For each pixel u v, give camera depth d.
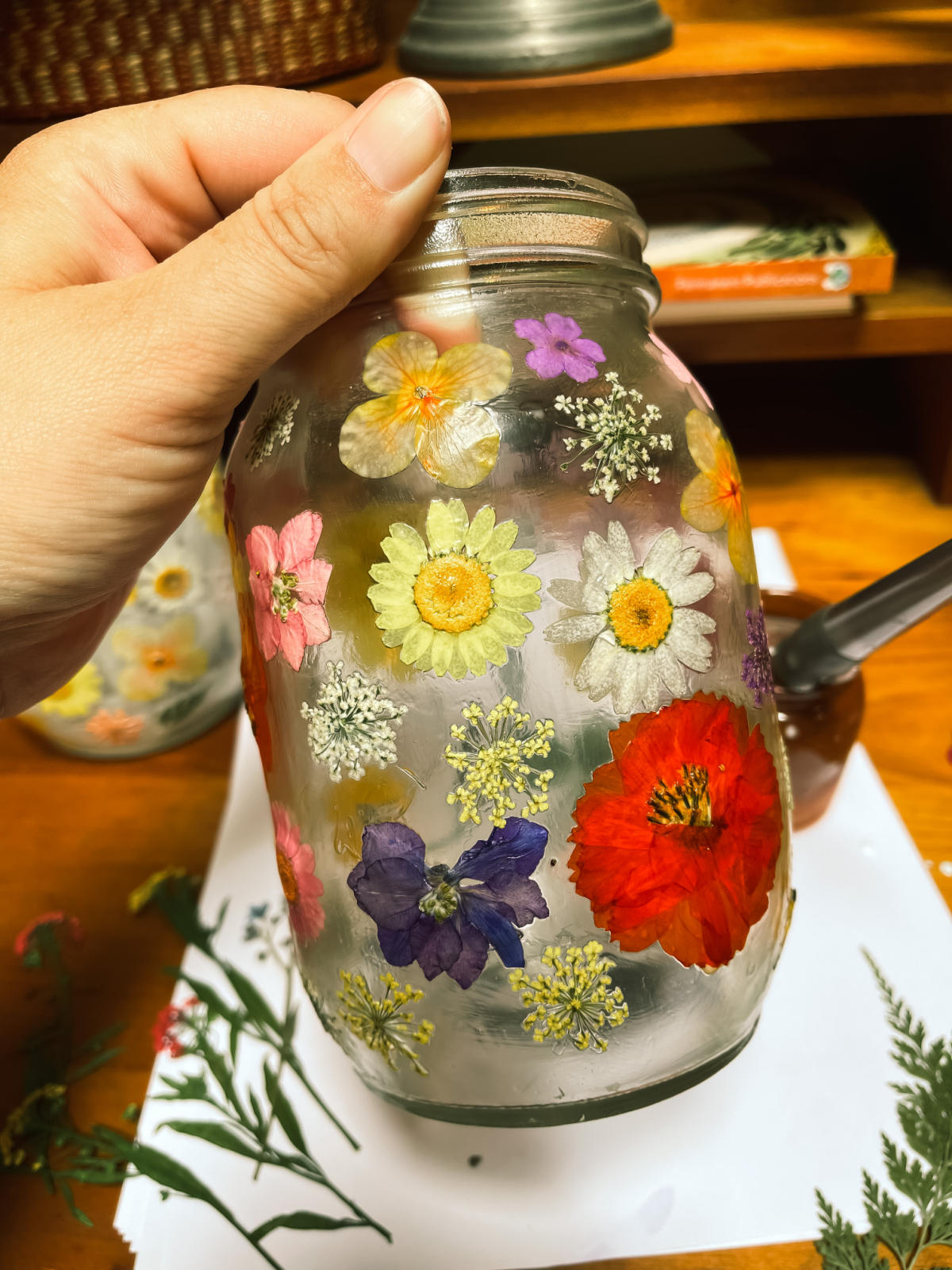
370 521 0.17
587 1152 0.25
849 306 0.40
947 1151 0.23
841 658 0.26
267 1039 0.28
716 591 0.19
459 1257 0.23
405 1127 0.26
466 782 0.17
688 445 0.19
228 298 0.19
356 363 0.19
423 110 0.17
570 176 0.20
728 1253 0.23
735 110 0.36
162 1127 0.26
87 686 0.34
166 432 0.21
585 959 0.17
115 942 0.31
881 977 0.27
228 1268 0.23
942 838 0.32
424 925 0.17
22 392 0.20
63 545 0.22
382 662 0.17
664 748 0.17
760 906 0.19
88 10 0.33
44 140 0.24
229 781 0.37
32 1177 0.26
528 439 0.18
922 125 0.47
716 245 0.40
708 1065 0.19
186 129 0.23
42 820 0.36
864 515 0.45
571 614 0.17
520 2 0.36
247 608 0.20
